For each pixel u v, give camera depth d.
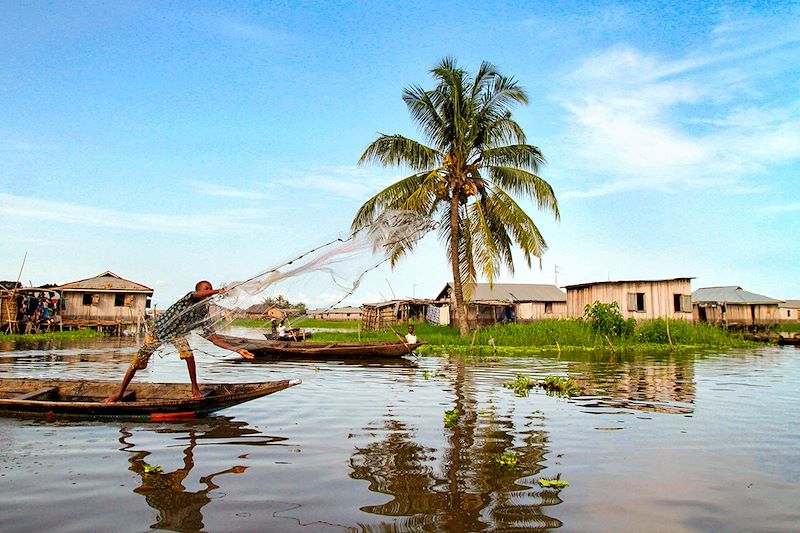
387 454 6.24
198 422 7.86
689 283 31.98
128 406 7.86
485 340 25.78
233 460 5.98
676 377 13.73
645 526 4.35
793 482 5.41
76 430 7.35
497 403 9.61
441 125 25.45
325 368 15.91
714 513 4.62
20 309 34.41
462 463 5.93
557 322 27.67
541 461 6.04
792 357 20.77
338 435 7.12
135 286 37.75
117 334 36.34
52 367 15.40
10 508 4.58
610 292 33.47
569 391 10.95
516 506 4.73
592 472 5.67
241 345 19.78
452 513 4.57
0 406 8.18
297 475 5.49
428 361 18.20
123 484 5.20
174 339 8.44
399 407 9.13
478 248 24.48
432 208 26.27
